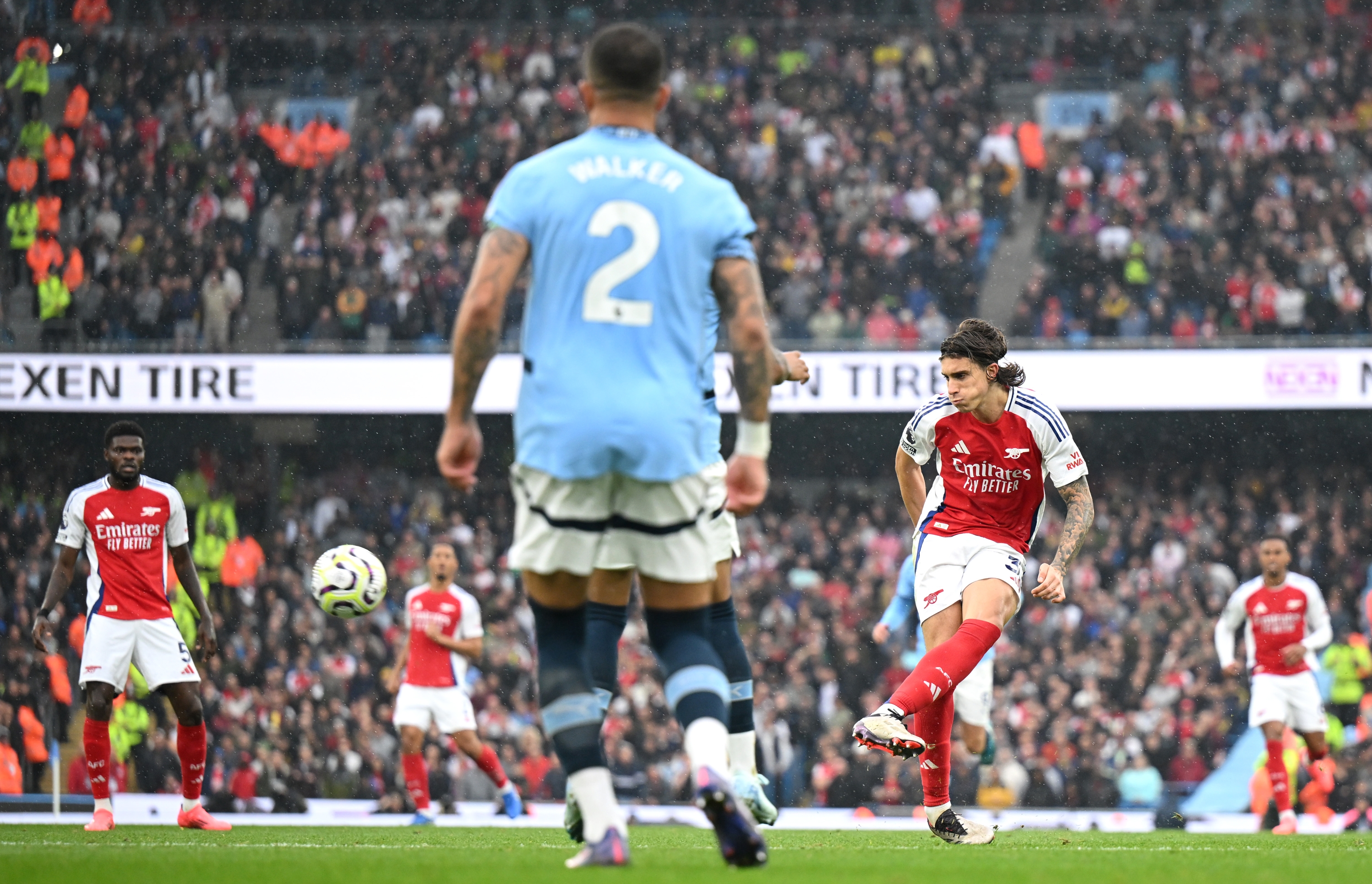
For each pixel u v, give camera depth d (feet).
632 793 115.65
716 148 167.22
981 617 41.52
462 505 153.17
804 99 170.50
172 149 158.81
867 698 123.85
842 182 161.58
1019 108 177.17
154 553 61.57
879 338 148.46
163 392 129.59
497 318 25.39
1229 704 123.24
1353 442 150.10
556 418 25.00
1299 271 148.46
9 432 144.87
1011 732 119.44
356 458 154.10
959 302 154.81
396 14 178.91
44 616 60.75
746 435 26.32
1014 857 34.30
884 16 184.55
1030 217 162.09
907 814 111.75
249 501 151.23
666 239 25.71
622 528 26.00
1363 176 159.94
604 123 26.91
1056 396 128.88
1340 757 114.73
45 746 114.42
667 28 176.96
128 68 162.81
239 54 172.14
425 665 82.12
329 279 150.61
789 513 157.28
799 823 111.24
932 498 45.32
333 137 160.76
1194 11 180.96
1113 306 149.38
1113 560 141.90
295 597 135.95
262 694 125.80
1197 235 154.10
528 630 136.87
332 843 46.29
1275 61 167.63
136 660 61.26
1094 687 121.08
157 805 107.76
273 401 130.31
